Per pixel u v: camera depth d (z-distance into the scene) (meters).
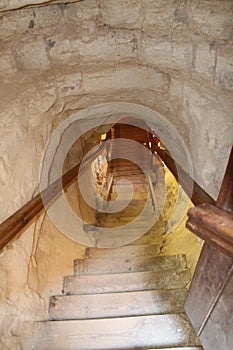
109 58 1.70
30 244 1.78
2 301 1.42
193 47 1.40
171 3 1.28
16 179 1.56
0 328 1.36
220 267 1.02
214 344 1.25
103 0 1.33
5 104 1.50
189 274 2.13
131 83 1.90
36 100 1.72
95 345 1.62
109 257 2.70
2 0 1.14
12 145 1.52
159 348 1.59
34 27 1.43
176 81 1.72
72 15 1.42
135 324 1.71
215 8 1.17
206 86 1.48
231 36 1.18
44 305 1.86
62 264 2.31
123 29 1.51
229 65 1.22
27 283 1.73
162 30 1.43
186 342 1.60
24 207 1.50
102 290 2.12
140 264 2.42
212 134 1.45
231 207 0.94
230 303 0.99
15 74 1.61
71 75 1.80
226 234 0.79
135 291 2.00
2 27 1.37
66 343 1.63
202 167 1.61
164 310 1.85
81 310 1.89
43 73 1.73
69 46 1.59
